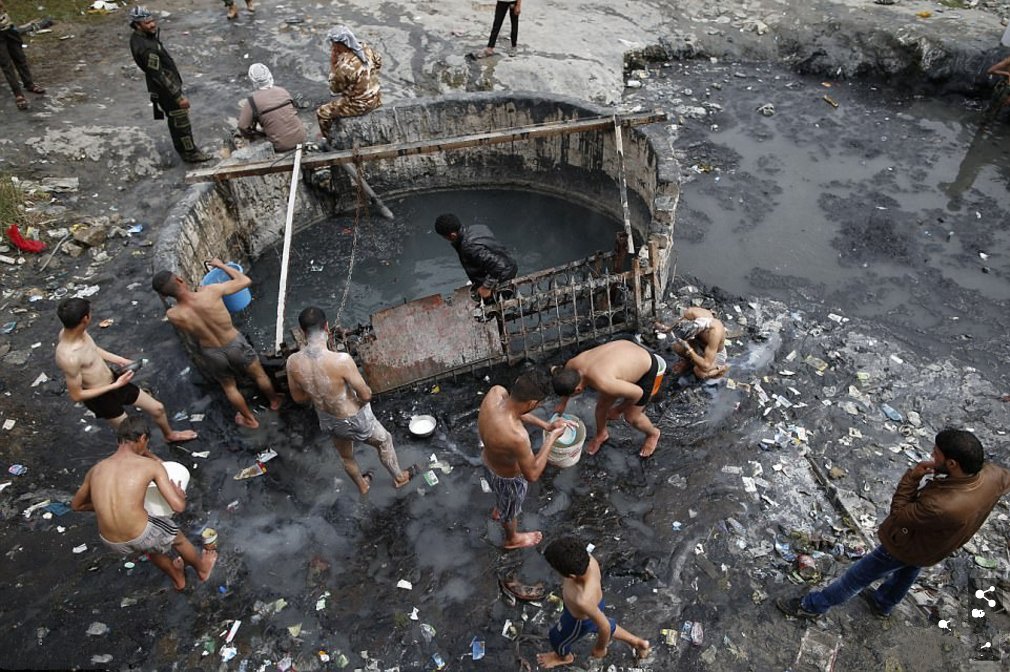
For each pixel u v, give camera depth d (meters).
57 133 9.58
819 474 5.63
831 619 4.70
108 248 8.36
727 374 6.57
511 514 4.93
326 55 11.55
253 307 8.23
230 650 4.69
